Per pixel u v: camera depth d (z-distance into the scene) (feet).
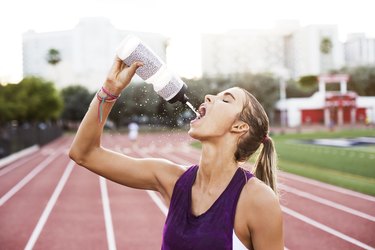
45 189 36.09
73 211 27.07
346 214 24.90
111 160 5.32
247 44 311.68
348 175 40.19
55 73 270.26
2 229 22.67
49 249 19.06
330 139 93.56
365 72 199.21
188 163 58.80
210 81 169.37
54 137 130.52
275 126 175.42
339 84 202.90
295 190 32.71
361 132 119.14
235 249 4.48
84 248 19.21
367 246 18.97
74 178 42.57
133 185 5.47
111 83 4.97
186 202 4.79
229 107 4.81
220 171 4.80
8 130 65.57
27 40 315.17
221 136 4.80
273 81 179.11
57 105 154.10
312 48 291.79
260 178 5.54
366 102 164.14
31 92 145.69
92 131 5.13
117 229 22.53
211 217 4.51
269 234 4.48
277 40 320.09
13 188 37.01
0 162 54.80
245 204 4.53
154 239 20.65
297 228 21.99
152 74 5.12
